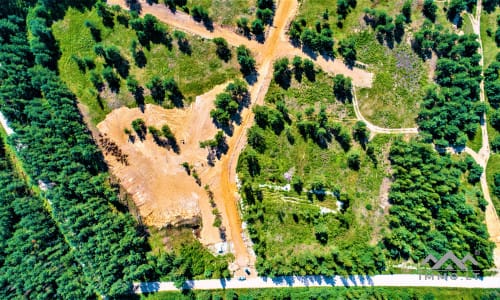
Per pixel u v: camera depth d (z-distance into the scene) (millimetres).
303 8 60688
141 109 60625
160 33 60500
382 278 58969
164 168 60344
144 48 60656
